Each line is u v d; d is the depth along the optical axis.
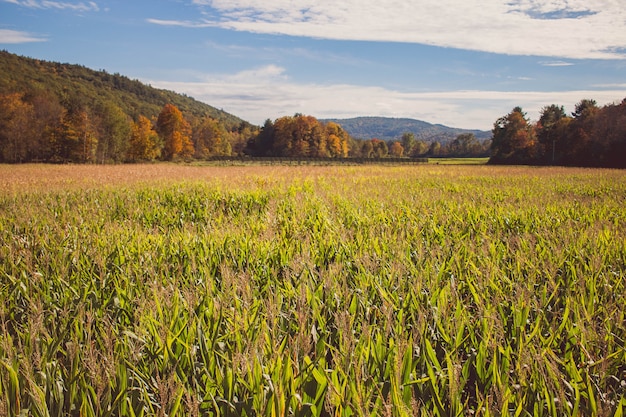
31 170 43.97
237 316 3.65
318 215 10.26
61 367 3.21
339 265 5.32
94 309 4.42
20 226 9.22
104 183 25.47
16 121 76.94
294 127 125.94
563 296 4.67
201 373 3.13
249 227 8.96
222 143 120.88
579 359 3.50
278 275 5.81
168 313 3.90
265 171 43.25
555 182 27.95
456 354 3.30
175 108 99.56
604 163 70.88
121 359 3.08
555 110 109.31
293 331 3.85
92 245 6.89
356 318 4.11
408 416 2.43
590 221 9.85
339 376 2.97
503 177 34.00
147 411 2.68
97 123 82.31
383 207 12.76
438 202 14.53
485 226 9.30
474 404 3.10
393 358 3.02
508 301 4.54
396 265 5.32
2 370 2.94
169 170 44.41
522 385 2.88
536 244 7.31
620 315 3.81
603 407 2.74
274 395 2.54
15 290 4.86
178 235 8.02
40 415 2.61
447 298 4.32
